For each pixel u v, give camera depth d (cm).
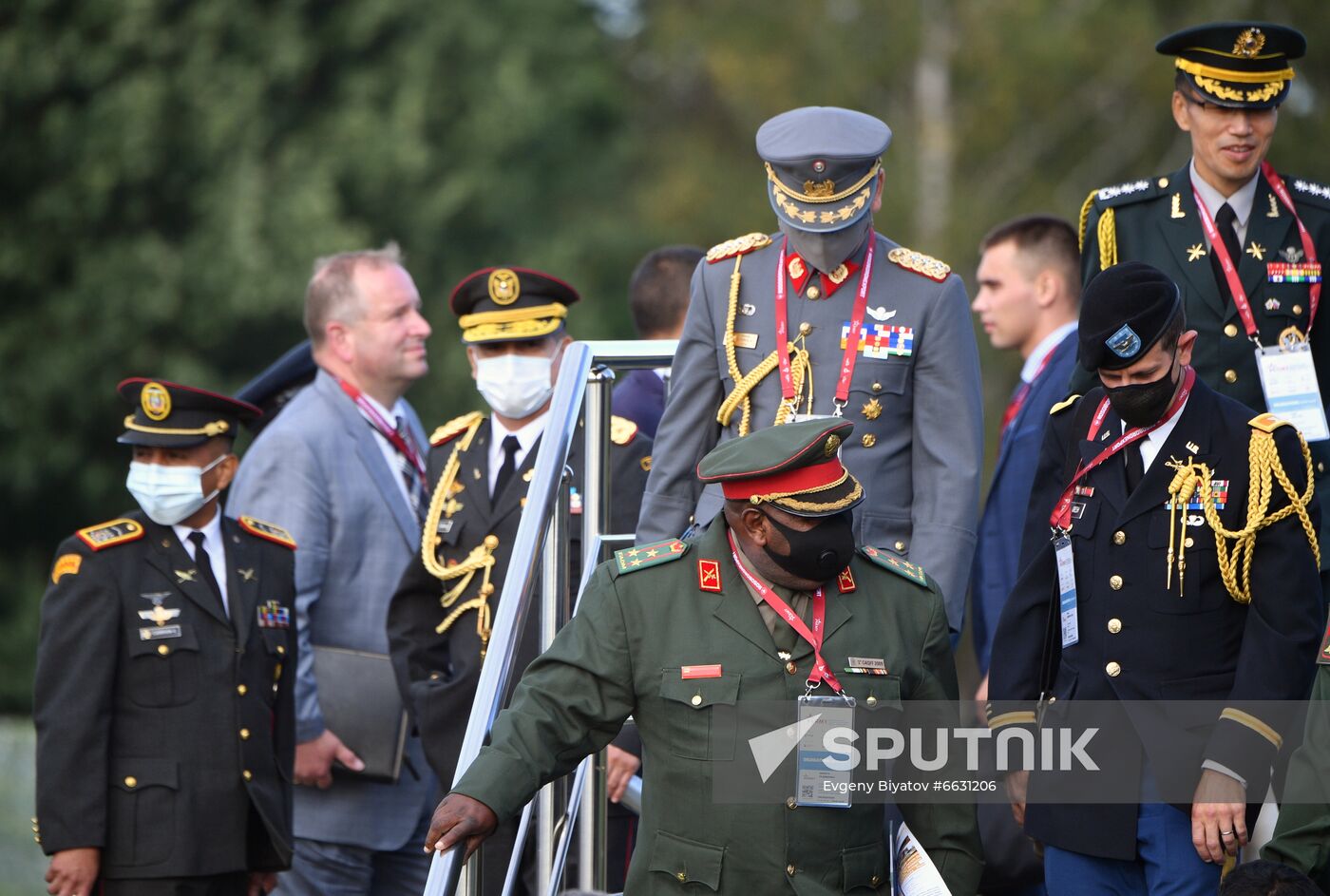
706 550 1404
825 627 1366
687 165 9275
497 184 8000
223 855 1912
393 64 8006
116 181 7156
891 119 8719
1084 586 1492
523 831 1675
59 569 1933
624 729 1950
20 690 7125
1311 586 1430
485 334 2014
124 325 7131
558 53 8962
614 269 8769
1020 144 8462
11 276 7194
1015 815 1562
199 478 1967
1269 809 1538
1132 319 1430
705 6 9562
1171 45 1742
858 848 1358
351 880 2169
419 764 2239
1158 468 1473
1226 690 1439
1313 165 7731
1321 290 1720
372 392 2358
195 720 1927
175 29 7438
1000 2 8488
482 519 2017
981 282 2358
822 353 1619
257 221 7125
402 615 2038
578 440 1894
